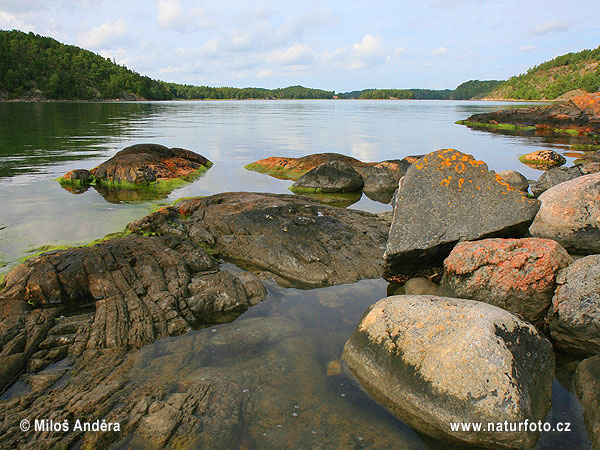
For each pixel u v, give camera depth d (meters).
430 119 50.50
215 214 9.55
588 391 4.16
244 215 9.16
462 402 3.87
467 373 3.93
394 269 6.96
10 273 6.50
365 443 3.75
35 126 33.34
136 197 12.55
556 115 36.38
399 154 21.28
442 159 7.09
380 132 33.00
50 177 14.90
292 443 3.73
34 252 7.91
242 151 22.12
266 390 4.42
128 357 4.96
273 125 39.56
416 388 4.16
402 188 7.05
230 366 4.81
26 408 4.08
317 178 14.37
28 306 5.96
